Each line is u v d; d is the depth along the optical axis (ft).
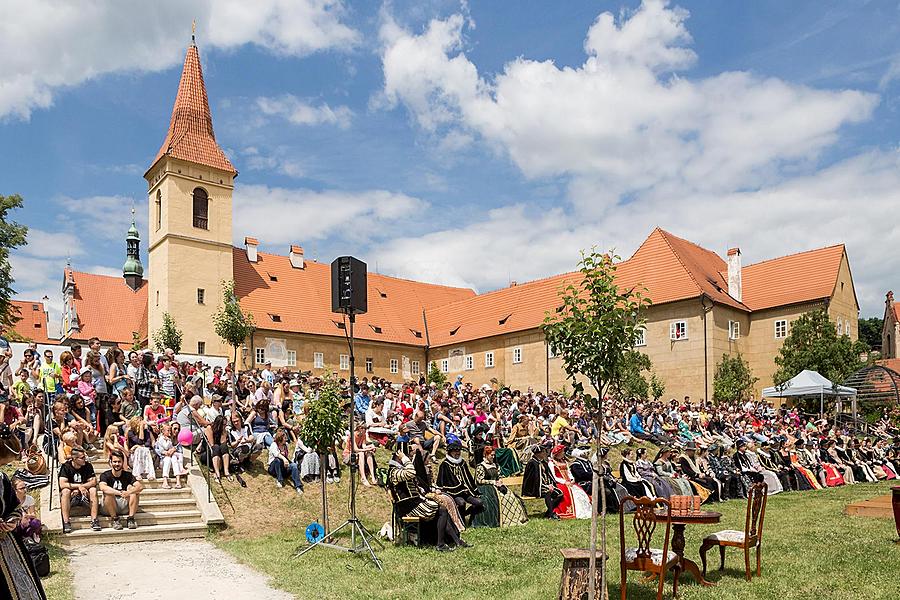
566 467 54.49
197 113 165.27
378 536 42.50
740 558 35.55
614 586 30.22
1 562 18.72
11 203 127.44
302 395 81.35
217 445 53.31
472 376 184.14
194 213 159.43
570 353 26.68
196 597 29.22
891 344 251.19
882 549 37.27
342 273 38.73
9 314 130.93
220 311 153.28
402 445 59.00
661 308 152.25
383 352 187.73
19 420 52.80
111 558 37.04
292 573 33.09
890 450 97.66
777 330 156.04
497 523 46.83
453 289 226.38
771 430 99.66
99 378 56.39
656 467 59.72
